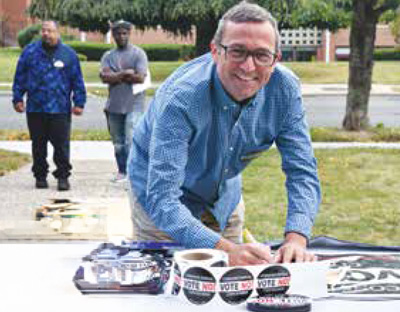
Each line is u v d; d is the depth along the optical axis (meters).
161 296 2.13
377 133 11.72
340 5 11.94
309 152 2.55
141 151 2.68
